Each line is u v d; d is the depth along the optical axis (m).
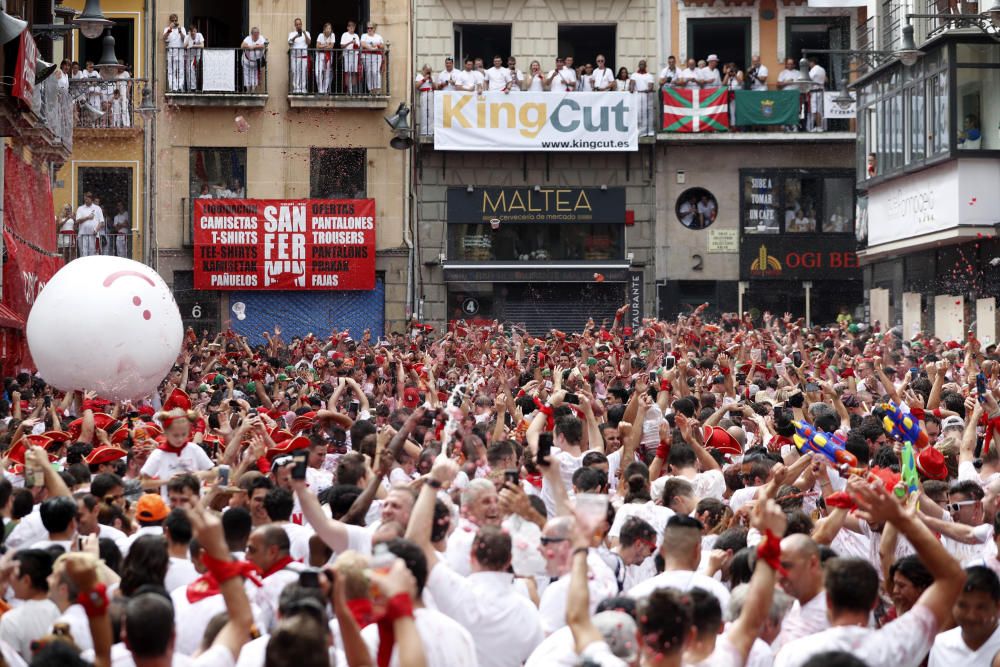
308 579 6.28
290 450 11.77
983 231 33.06
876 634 6.58
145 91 37.41
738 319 35.28
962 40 33.09
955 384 17.17
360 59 41.03
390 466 9.64
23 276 27.89
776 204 43.25
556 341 24.09
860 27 40.84
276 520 9.67
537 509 8.63
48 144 28.72
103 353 16.69
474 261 42.94
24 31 22.14
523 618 7.44
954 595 6.53
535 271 42.72
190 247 40.94
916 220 35.50
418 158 42.75
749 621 6.56
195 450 12.51
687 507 10.05
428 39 42.91
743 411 14.73
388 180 41.47
